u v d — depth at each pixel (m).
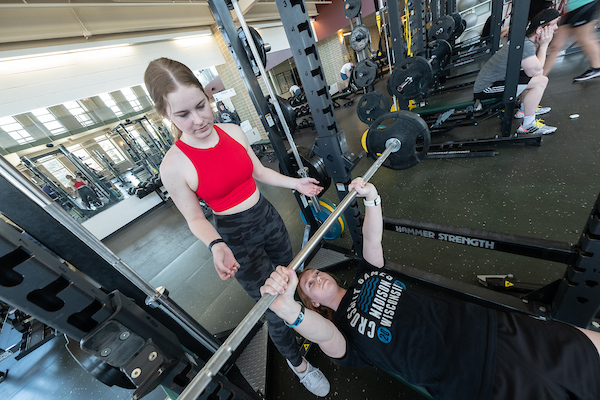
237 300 1.71
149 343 0.67
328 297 0.88
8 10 2.46
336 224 1.62
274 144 1.38
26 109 2.75
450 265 1.38
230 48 1.11
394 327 0.69
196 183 0.73
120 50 3.42
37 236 0.65
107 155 4.99
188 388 0.42
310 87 1.02
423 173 2.27
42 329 2.08
